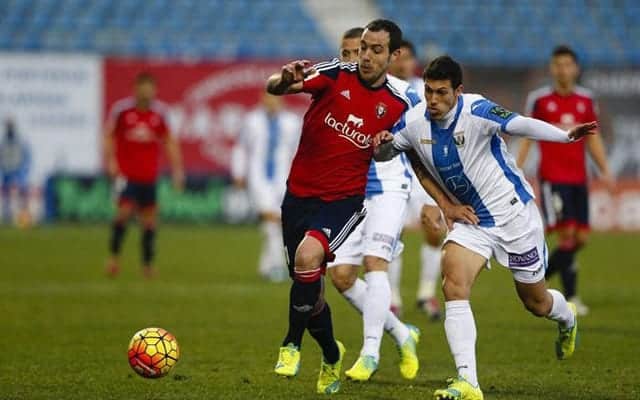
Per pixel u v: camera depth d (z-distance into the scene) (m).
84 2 109.31
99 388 28.31
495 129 25.89
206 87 90.06
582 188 47.06
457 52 108.06
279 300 49.50
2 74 88.19
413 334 30.70
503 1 114.00
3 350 35.03
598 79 90.81
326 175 27.05
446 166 26.62
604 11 114.06
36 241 78.94
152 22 107.56
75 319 42.69
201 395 27.38
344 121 26.83
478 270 26.67
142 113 59.00
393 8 112.06
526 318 43.97
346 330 40.62
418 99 27.92
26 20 106.62
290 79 25.52
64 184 90.25
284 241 27.88
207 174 91.44
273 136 61.91
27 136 89.00
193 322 42.09
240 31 107.19
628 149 91.31
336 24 109.62
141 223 59.44
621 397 27.38
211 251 74.06
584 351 35.31
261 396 27.31
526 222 26.81
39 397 27.05
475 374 25.70
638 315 45.00
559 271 46.72
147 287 54.34
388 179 31.36
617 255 74.00
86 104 89.25
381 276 30.05
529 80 92.50
